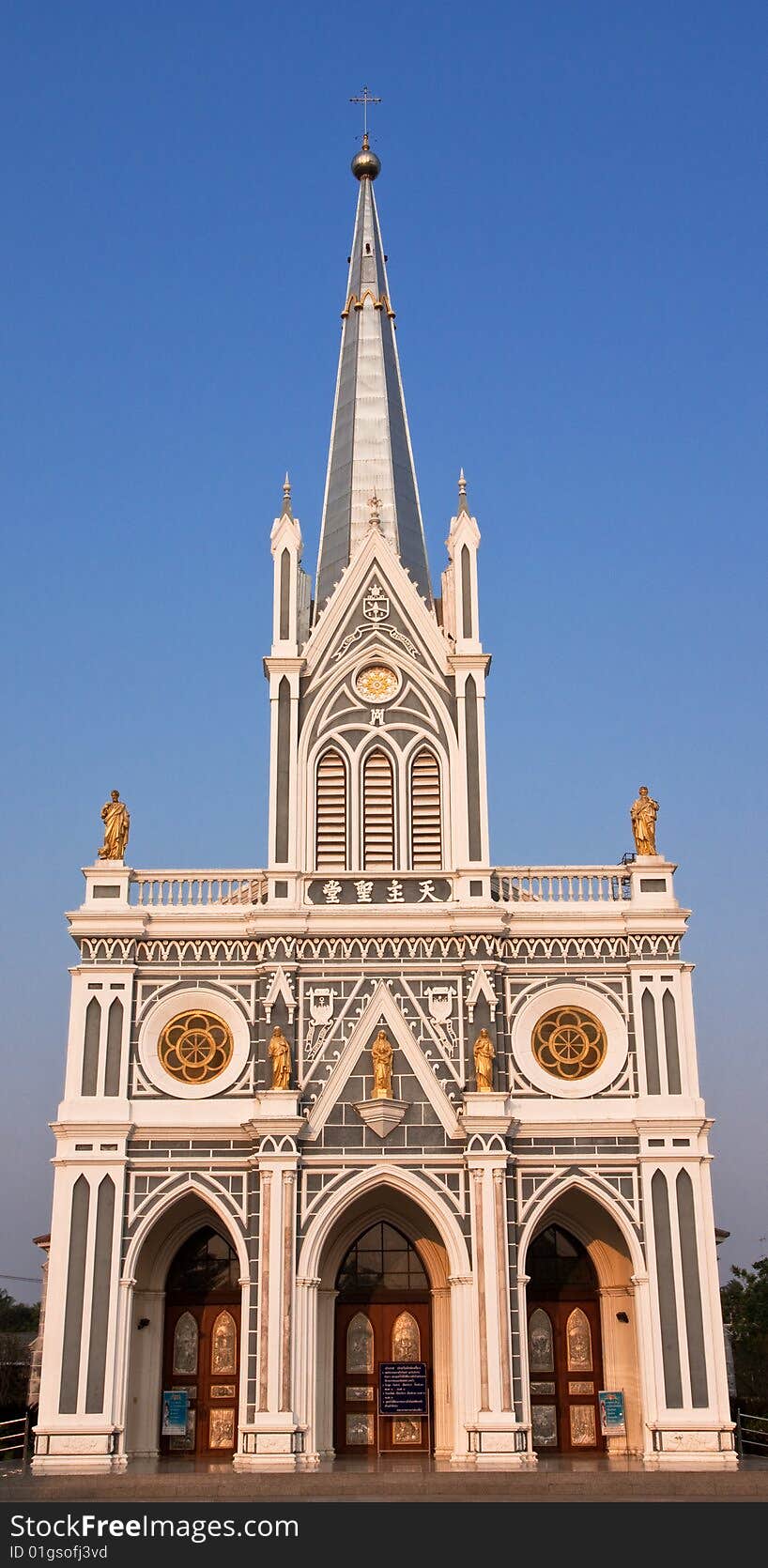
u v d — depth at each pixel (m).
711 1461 48.78
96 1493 42.34
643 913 54.53
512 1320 50.09
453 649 58.34
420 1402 52.06
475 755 56.53
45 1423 48.78
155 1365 53.09
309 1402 49.12
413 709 57.44
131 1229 51.03
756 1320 90.62
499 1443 48.16
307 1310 49.91
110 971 53.69
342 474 64.19
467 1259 50.41
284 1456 47.88
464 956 53.75
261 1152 50.78
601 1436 53.81
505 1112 51.62
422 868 55.62
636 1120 52.12
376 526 59.59
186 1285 55.38
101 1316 49.97
